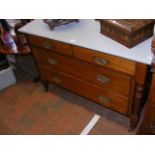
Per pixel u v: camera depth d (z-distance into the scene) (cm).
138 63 141
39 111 230
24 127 216
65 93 246
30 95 250
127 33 140
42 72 224
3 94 256
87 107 227
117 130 202
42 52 200
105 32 161
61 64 194
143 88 157
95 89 188
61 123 216
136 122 187
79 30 175
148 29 147
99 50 151
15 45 235
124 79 158
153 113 153
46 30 181
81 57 170
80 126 211
